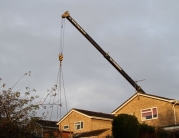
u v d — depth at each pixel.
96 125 38.38
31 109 12.52
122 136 19.53
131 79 35.81
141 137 20.81
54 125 39.75
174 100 31.30
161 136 21.03
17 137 11.82
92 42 34.44
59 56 27.92
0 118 12.01
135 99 34.56
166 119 31.31
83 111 40.12
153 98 33.03
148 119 32.72
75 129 39.19
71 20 33.72
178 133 21.77
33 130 12.40
